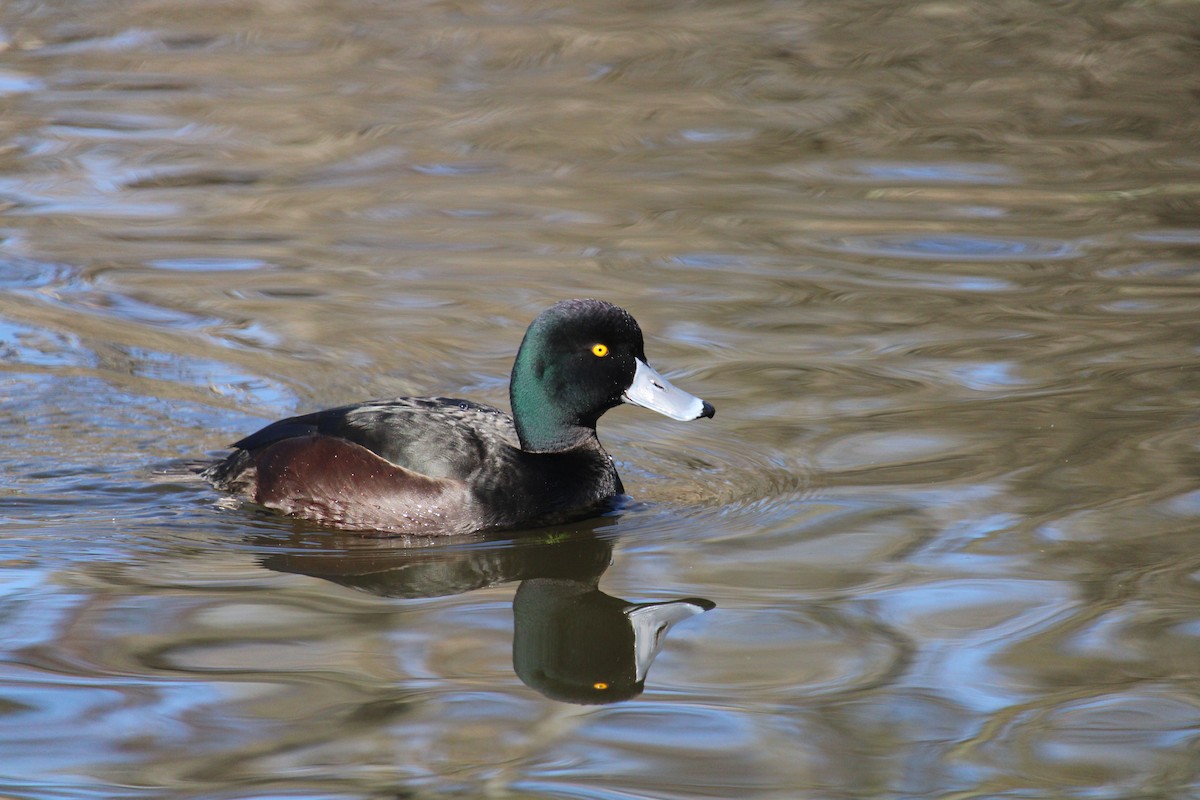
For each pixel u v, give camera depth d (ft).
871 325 46.78
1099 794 22.38
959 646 27.07
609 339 34.83
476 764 23.39
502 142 68.33
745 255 53.83
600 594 29.99
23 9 88.53
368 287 50.55
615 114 72.49
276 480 34.88
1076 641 27.14
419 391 42.14
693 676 26.27
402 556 32.30
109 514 34.32
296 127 70.28
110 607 29.01
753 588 29.99
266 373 43.32
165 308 48.34
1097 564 30.42
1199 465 35.42
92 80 76.64
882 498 34.42
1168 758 23.31
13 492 35.35
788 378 42.47
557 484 34.60
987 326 46.44
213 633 27.94
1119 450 36.55
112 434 39.09
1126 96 75.10
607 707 25.22
